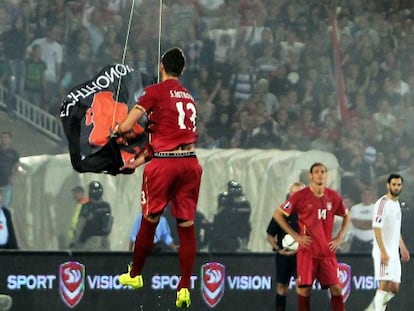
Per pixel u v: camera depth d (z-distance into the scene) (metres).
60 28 28.34
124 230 27.64
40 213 27.12
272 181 29.36
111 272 26.72
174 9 29.64
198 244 28.38
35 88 27.72
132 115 15.10
